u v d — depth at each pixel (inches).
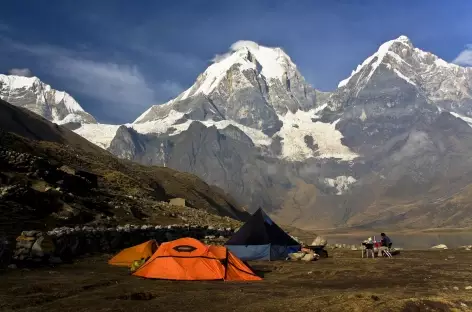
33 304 550.9
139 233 1283.2
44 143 2992.1
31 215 1157.1
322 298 556.1
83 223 1273.4
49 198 1295.5
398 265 952.9
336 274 824.3
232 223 2447.1
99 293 621.3
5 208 1130.7
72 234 1000.9
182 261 764.0
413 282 721.6
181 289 657.0
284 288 671.1
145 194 2600.9
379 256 1202.0
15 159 1487.5
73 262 921.5
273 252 1155.3
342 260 1101.1
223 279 752.3
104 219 1395.2
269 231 1182.3
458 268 898.7
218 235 1784.0
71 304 552.1
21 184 1295.5
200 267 759.1
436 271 850.8
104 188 2052.2
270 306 532.1
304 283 727.7
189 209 2461.9
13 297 578.6
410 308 502.9
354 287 679.1
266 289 659.4
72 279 721.6
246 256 1154.7
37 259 858.8
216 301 570.9
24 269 794.8
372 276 797.2
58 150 2896.2
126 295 599.2
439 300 530.3
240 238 1181.7
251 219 1218.6
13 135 2260.1
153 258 783.7
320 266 968.3
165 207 2181.3
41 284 662.5
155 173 4675.2
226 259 786.8
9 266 799.7
